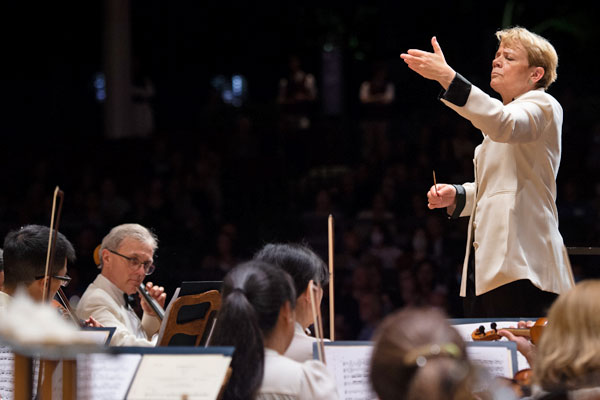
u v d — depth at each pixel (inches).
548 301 363.6
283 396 265.6
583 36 1422.2
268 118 1341.0
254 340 267.3
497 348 318.7
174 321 372.5
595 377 232.7
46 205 1108.5
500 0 1533.0
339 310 796.6
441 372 182.5
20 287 372.2
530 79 372.5
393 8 1601.9
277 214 1102.4
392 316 198.2
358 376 305.4
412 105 1475.1
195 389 257.3
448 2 1568.7
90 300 438.6
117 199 1074.1
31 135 1652.3
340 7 1656.0
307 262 327.6
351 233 932.6
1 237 1089.4
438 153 1144.8
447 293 833.5
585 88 1437.0
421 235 924.0
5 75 1756.9
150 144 1230.3
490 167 371.9
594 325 237.1
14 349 231.3
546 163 364.5
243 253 1021.2
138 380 262.7
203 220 1066.7
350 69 1691.7
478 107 336.8
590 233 951.0
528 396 265.7
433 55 340.8
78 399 269.7
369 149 1211.9
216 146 1248.8
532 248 362.0
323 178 1198.3
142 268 449.1
